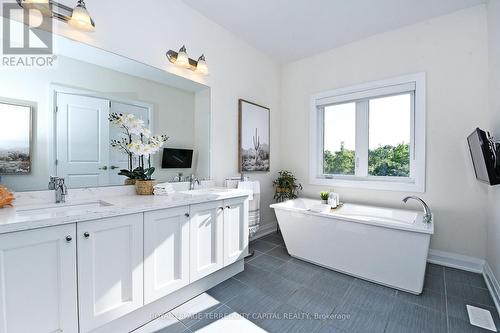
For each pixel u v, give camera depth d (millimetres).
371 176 3014
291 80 3682
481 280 2141
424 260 1837
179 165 2365
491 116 2117
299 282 2119
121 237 1401
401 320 1604
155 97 2152
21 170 1474
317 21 2607
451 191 2424
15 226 1022
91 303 1279
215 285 2053
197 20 2447
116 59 1865
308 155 3496
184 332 1483
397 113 2814
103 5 1760
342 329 1518
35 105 1521
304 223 2510
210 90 2619
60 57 1606
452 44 2404
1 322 1018
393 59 2746
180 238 1704
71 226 1205
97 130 1796
